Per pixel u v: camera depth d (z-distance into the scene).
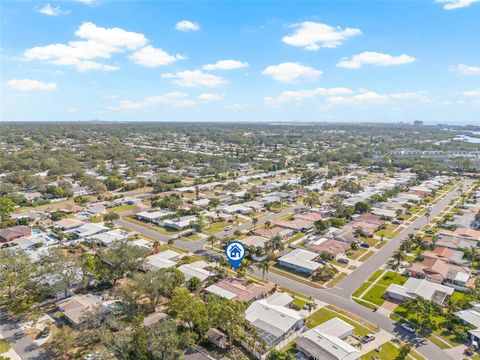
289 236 159.75
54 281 99.12
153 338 75.19
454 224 172.88
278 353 74.94
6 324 89.44
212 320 83.12
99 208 191.75
